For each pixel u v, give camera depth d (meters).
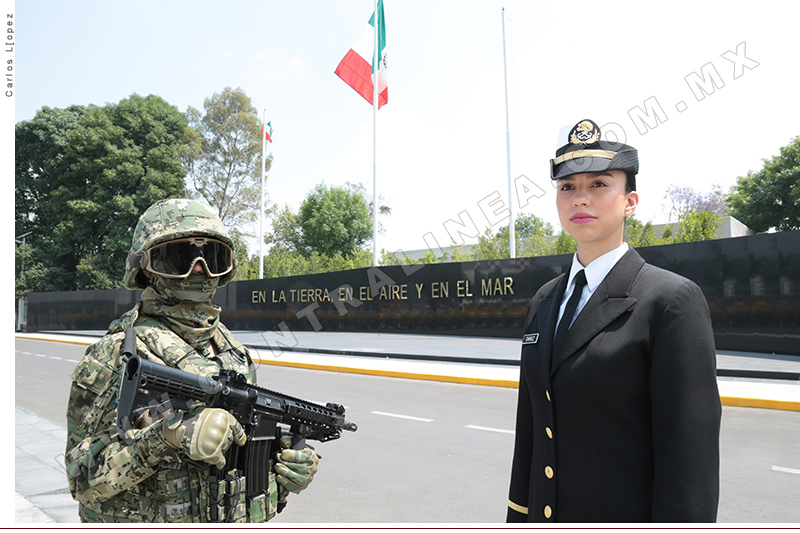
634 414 1.50
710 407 1.40
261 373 13.24
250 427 1.84
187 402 1.59
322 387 10.76
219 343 2.08
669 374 1.42
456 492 4.78
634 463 1.48
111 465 1.55
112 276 41.22
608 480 1.49
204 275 1.92
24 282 41.38
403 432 6.97
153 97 45.69
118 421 1.51
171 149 43.41
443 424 7.38
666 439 1.39
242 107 45.84
